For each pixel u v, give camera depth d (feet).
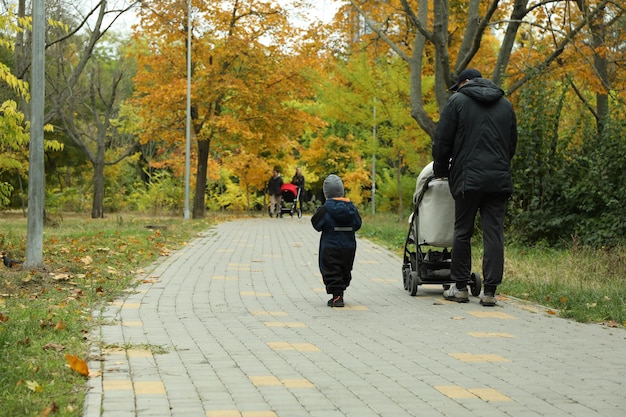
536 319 29.91
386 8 76.48
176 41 126.93
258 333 26.50
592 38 68.85
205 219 113.29
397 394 18.39
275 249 60.44
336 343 24.90
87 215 148.05
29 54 81.51
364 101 103.35
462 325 28.53
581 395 18.42
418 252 36.70
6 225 88.63
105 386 18.58
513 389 18.98
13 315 26.99
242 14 120.67
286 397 17.98
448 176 34.68
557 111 59.26
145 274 42.63
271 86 122.01
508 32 65.62
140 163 188.96
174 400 17.51
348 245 33.12
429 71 100.68
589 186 55.47
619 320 29.22
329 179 34.19
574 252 48.21
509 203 59.21
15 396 17.29
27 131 46.16
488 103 33.60
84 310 29.84
